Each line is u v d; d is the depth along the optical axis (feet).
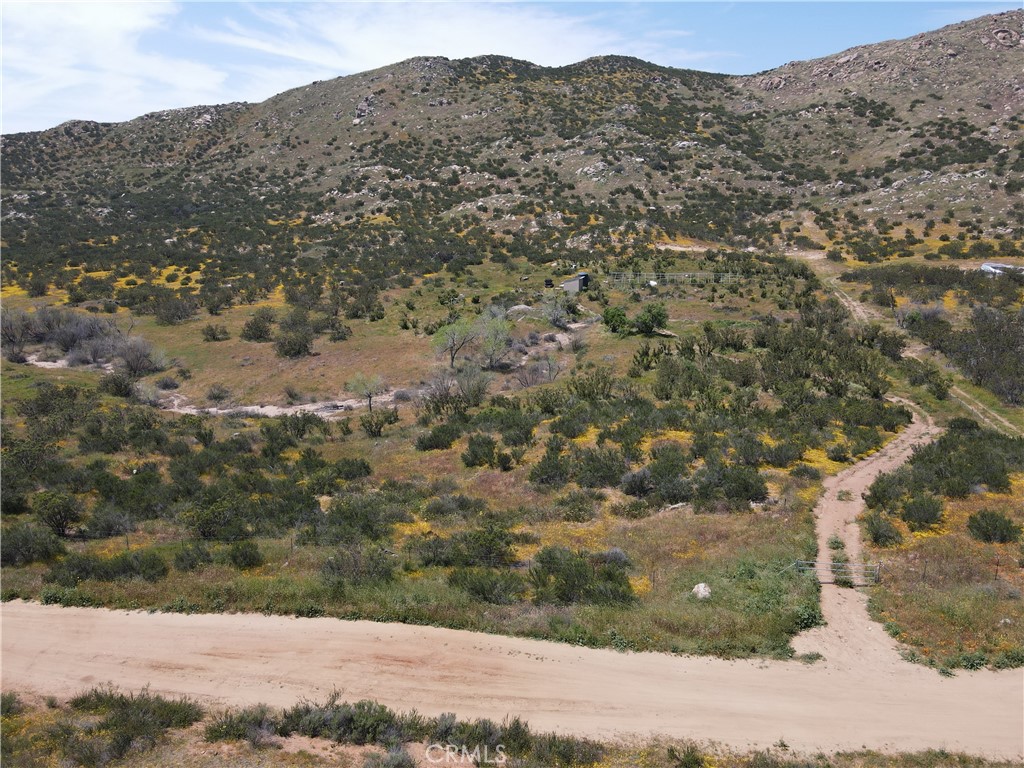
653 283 229.66
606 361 173.17
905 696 48.67
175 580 67.00
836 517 81.05
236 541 77.10
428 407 148.56
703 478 90.22
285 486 98.53
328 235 338.34
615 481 92.12
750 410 122.21
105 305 249.96
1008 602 59.06
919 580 64.34
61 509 81.35
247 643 57.00
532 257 283.59
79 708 48.42
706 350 161.99
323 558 71.20
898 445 110.42
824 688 49.78
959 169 311.88
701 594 61.87
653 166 369.50
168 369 200.75
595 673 51.93
